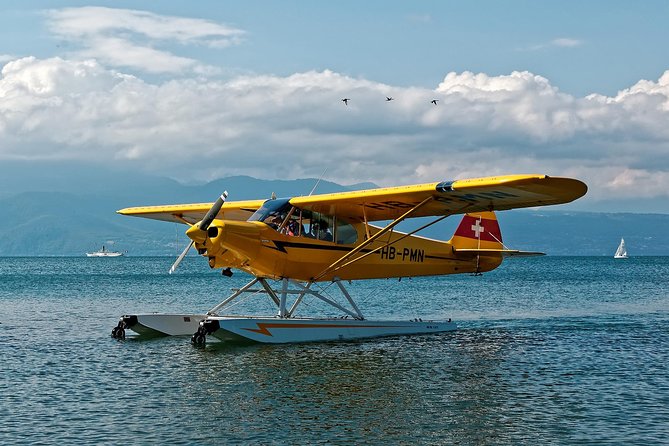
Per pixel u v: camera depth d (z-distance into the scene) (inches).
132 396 413.7
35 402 400.2
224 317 644.7
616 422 357.7
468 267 768.9
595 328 759.1
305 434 339.3
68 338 667.4
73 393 422.0
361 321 666.8
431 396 412.2
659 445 323.3
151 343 623.8
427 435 338.0
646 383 447.5
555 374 477.7
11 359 542.6
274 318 631.2
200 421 360.2
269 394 417.4
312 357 546.0
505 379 459.8
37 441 329.1
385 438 333.7
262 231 603.2
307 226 634.2
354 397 409.4
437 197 579.2
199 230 581.3
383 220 684.7
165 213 751.1
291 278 646.5
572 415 370.6
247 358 540.7
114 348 595.5
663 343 631.2
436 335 689.0
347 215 658.2
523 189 530.3
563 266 4279.0
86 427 350.6
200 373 481.1
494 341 642.2
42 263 5546.3
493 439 332.5
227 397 410.0
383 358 541.6
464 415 370.9
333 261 647.8
